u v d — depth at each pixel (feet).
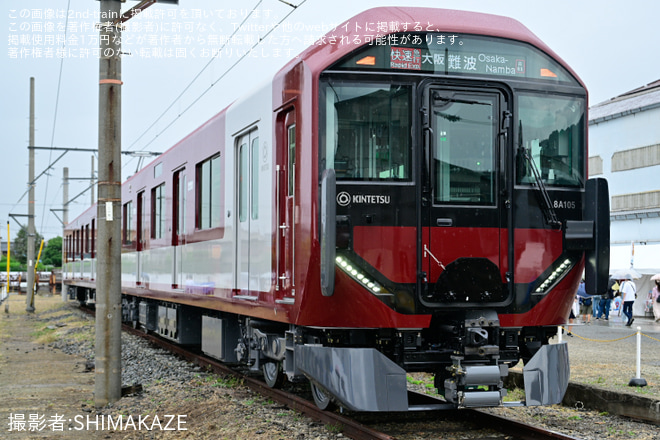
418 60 22.13
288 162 24.73
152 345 51.75
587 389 28.37
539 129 23.00
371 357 20.99
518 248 22.48
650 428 24.68
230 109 31.76
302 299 22.22
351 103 21.76
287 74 24.34
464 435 22.47
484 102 22.53
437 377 22.82
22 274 216.95
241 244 30.14
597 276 23.03
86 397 32.45
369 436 21.31
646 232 81.71
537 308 22.63
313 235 21.54
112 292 31.09
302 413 25.80
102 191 31.17
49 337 61.93
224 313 35.01
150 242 48.88
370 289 21.33
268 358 29.84
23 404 30.68
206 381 34.35
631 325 66.08
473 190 22.22
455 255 21.88
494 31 22.75
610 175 87.04
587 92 23.76
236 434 23.16
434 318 22.61
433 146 21.98
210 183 35.09
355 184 21.45
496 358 21.81
